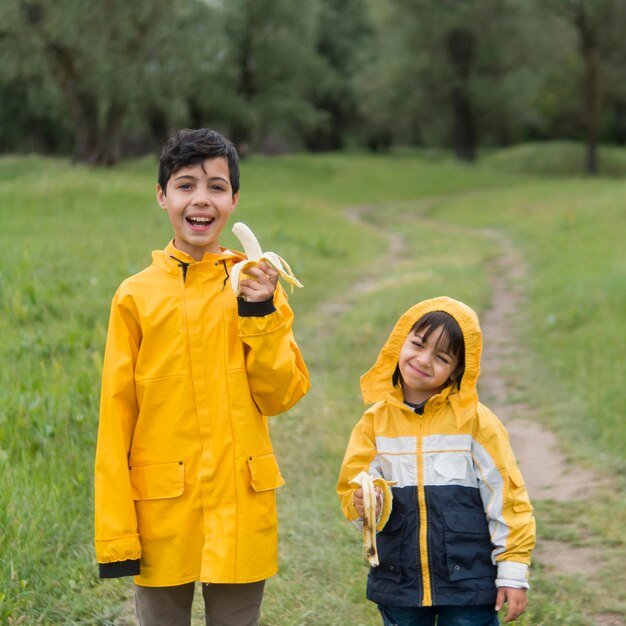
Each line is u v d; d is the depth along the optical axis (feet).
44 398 17.03
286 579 12.49
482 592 8.00
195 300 8.01
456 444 8.26
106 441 7.83
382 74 128.67
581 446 18.54
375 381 8.67
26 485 13.46
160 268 8.16
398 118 138.82
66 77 87.61
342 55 151.64
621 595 12.20
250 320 7.62
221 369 7.94
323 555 13.10
